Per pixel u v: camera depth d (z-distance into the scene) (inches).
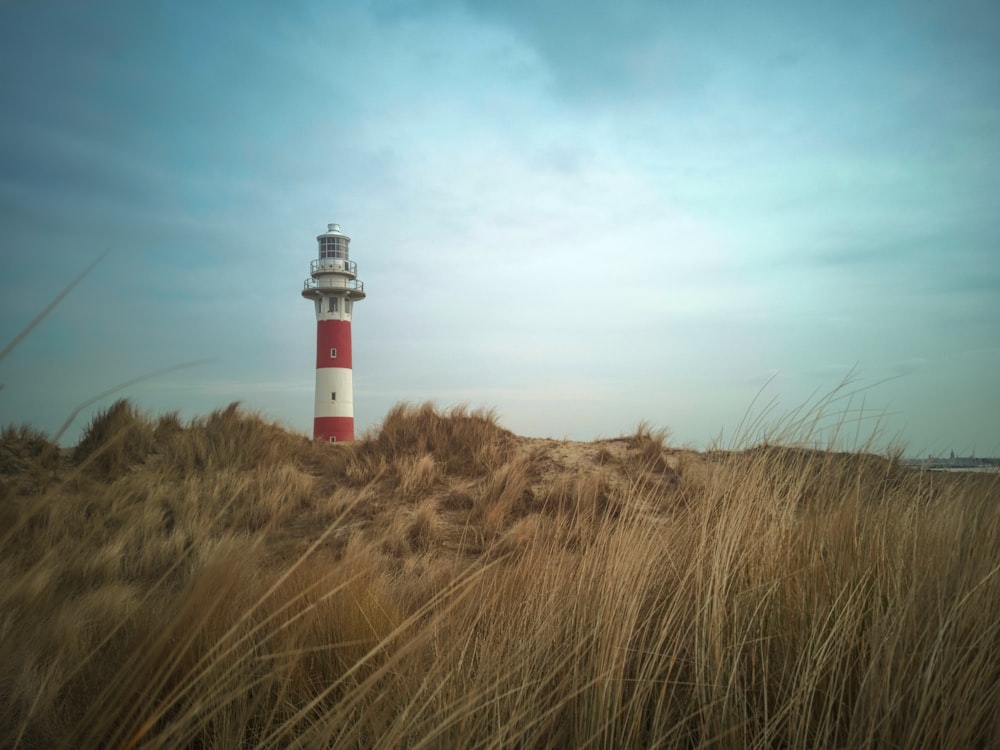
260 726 83.3
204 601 76.8
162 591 124.6
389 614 128.9
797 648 81.0
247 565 101.9
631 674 84.1
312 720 82.7
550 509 322.3
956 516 118.9
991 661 78.8
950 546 102.2
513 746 70.6
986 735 68.9
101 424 424.8
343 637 112.7
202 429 461.7
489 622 104.4
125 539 273.3
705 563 103.8
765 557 104.4
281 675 89.3
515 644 91.1
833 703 74.5
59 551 216.7
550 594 107.4
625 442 446.3
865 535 110.2
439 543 297.7
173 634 86.1
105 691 54.7
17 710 67.9
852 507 117.3
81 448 403.5
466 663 92.9
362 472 411.5
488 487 363.3
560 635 95.4
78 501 313.1
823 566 98.4
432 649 98.0
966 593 86.2
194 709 63.3
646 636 92.0
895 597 87.1
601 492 296.8
